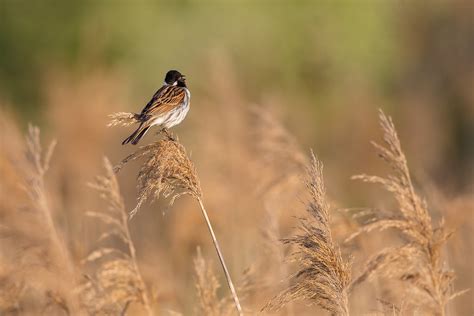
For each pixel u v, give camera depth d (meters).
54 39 35.28
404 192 8.54
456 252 10.65
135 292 9.66
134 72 33.72
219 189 14.45
